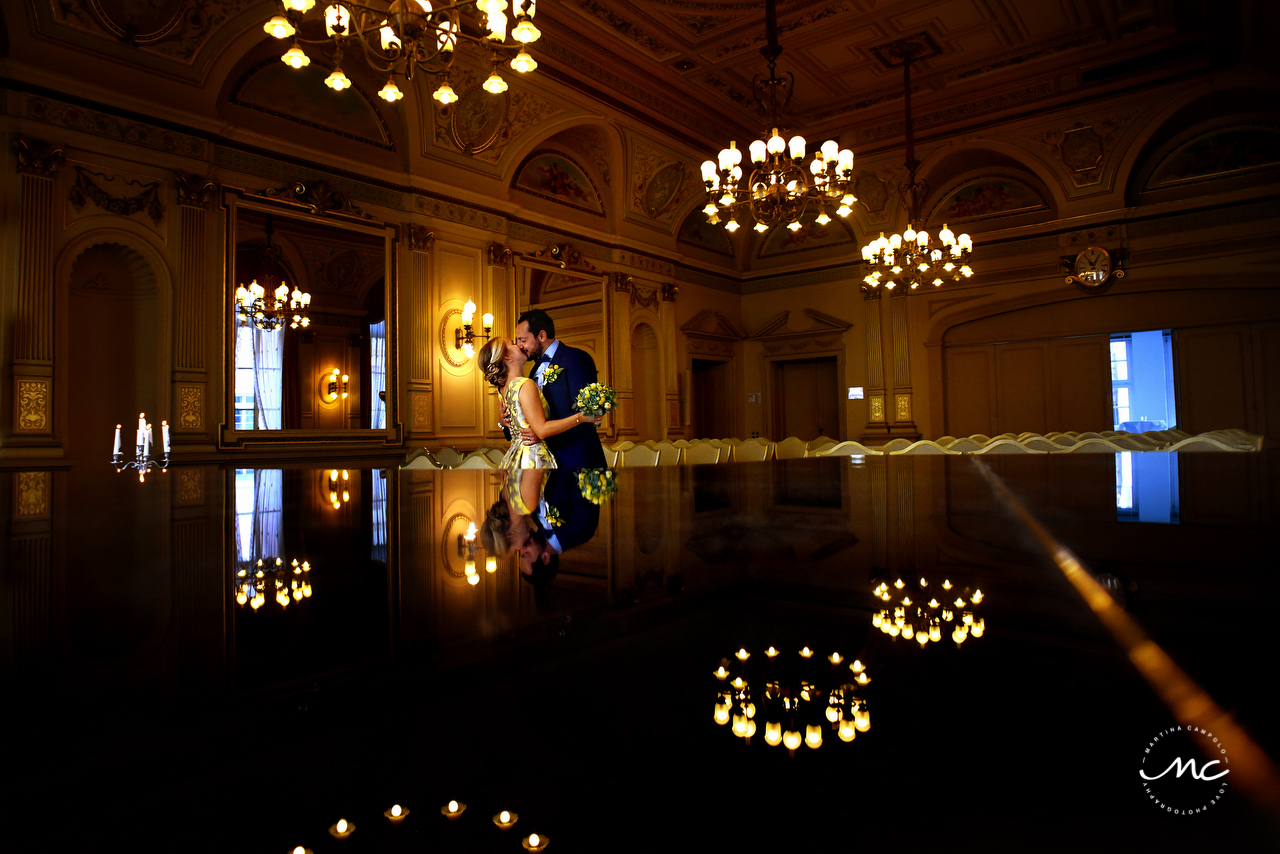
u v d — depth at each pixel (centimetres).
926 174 1219
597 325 1114
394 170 845
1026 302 1194
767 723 30
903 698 31
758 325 1459
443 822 22
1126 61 1017
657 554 75
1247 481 138
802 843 20
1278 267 1011
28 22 579
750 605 51
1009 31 948
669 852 20
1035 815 21
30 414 576
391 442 827
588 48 955
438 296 877
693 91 1085
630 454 557
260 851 20
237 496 172
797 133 1248
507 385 311
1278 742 22
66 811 23
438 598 57
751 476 212
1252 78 979
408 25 398
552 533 93
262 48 726
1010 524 89
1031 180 1193
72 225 604
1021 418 1216
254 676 38
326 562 74
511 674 38
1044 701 29
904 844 19
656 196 1198
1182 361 1095
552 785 26
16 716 32
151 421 654
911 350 1295
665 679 36
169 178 662
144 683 37
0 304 570
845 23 920
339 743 29
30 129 582
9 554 82
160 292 654
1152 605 45
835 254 1381
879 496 136
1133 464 208
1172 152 1088
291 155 750
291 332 754
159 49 647
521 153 955
